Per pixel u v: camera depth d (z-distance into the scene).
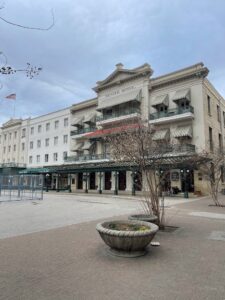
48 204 17.17
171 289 3.91
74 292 3.80
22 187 24.77
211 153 20.44
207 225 9.26
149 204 9.16
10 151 54.44
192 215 11.87
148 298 3.61
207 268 4.83
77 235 7.51
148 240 5.52
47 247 6.21
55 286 4.01
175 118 28.42
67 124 43.38
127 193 29.27
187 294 3.74
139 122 10.80
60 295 3.70
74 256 5.52
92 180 38.34
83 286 4.01
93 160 35.38
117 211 13.33
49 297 3.64
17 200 20.08
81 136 38.59
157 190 8.73
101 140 36.06
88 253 5.73
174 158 13.91
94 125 38.97
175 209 14.32
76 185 39.59
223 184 29.25
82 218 10.86
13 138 54.19
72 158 39.03
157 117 30.14
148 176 8.95
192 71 28.62
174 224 9.45
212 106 31.42
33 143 49.03
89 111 40.38
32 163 48.41
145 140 9.03
